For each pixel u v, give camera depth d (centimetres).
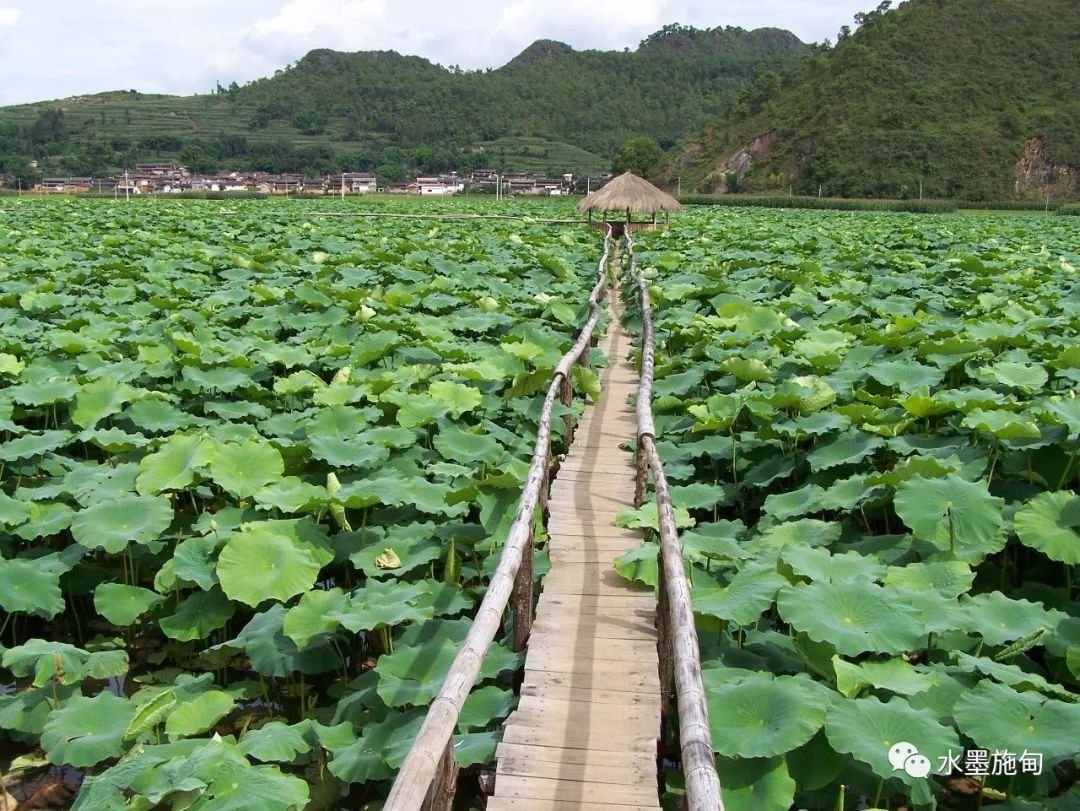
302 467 835
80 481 779
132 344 1220
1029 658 616
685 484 905
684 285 1641
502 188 9981
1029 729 472
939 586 605
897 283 1684
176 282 1695
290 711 632
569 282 1864
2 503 727
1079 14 7744
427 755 377
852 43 8494
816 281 1738
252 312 1434
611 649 579
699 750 373
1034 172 6675
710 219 4097
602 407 1126
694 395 1156
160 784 441
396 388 974
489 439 860
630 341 1533
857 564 611
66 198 6512
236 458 764
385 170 11494
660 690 541
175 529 768
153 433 941
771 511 776
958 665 555
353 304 1450
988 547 658
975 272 1898
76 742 511
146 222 3175
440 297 1497
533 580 660
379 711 552
